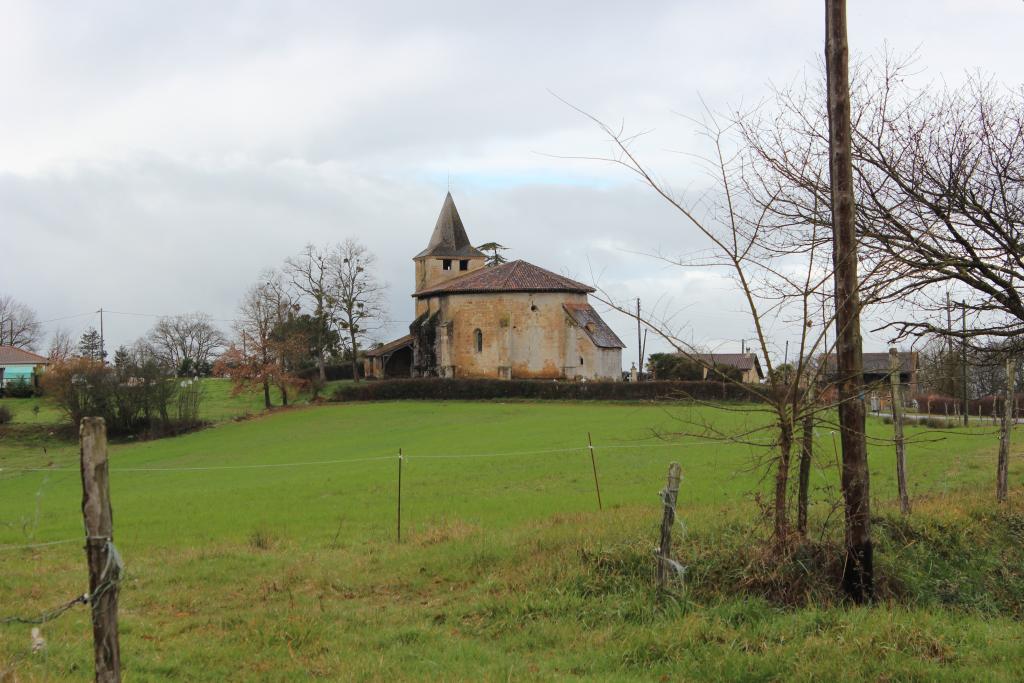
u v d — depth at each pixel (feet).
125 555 51.78
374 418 202.49
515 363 240.53
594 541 41.98
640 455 102.47
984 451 96.17
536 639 32.35
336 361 310.24
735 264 35.78
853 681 26.86
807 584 35.01
